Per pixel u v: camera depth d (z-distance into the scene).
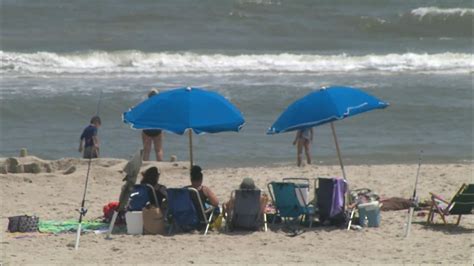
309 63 144.62
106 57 143.88
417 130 97.12
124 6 191.75
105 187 65.38
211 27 181.00
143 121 48.97
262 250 45.34
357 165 79.06
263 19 188.38
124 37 169.38
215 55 149.00
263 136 93.50
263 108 108.00
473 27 192.25
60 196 61.53
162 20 183.62
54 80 126.06
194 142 90.19
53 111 104.88
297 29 183.50
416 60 148.12
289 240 47.59
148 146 75.50
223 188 64.56
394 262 42.31
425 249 45.38
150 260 42.97
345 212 50.88
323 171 73.44
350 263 42.03
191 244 46.53
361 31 187.25
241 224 49.62
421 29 190.75
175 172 70.94
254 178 69.69
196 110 49.09
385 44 174.88
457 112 106.19
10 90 116.12
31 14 183.75
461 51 165.00
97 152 75.75
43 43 162.38
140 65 141.88
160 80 127.25
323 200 50.81
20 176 66.19
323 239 47.75
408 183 67.00
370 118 102.62
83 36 168.88
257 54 151.88
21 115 102.69
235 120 49.34
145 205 49.75
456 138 93.06
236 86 121.50
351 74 135.62
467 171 73.38
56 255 43.91
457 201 50.03
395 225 51.31
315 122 49.91
